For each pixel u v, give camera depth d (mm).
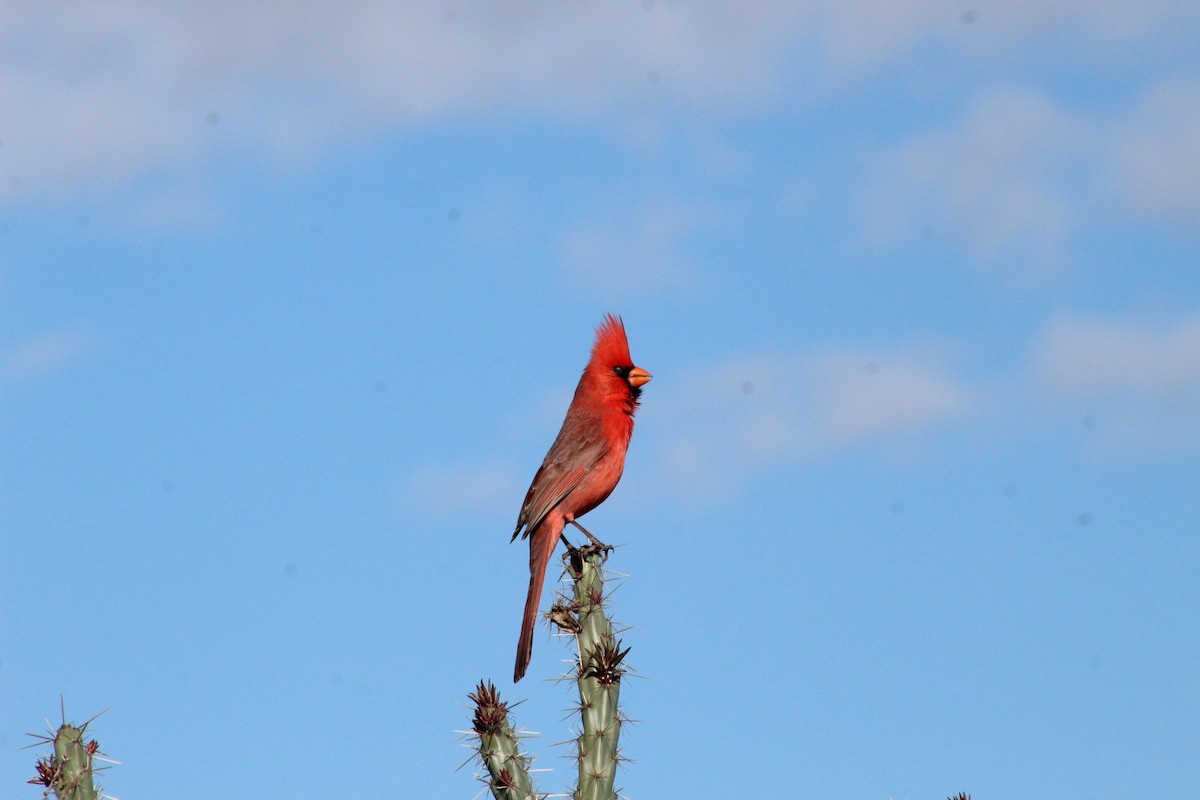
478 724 10383
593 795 10445
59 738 9812
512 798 10195
